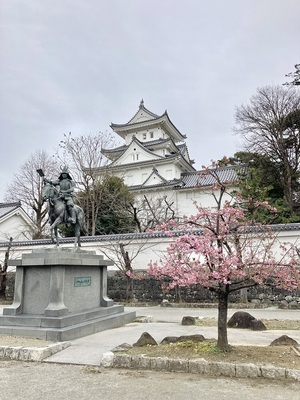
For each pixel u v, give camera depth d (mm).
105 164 27828
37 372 5266
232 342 6617
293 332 7961
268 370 4711
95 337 7668
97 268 10117
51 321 7574
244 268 5555
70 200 9734
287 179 24531
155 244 16422
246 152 30625
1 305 16391
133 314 10555
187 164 37250
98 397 4184
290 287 5691
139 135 42750
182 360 5141
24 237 29484
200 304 14234
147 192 33000
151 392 4285
